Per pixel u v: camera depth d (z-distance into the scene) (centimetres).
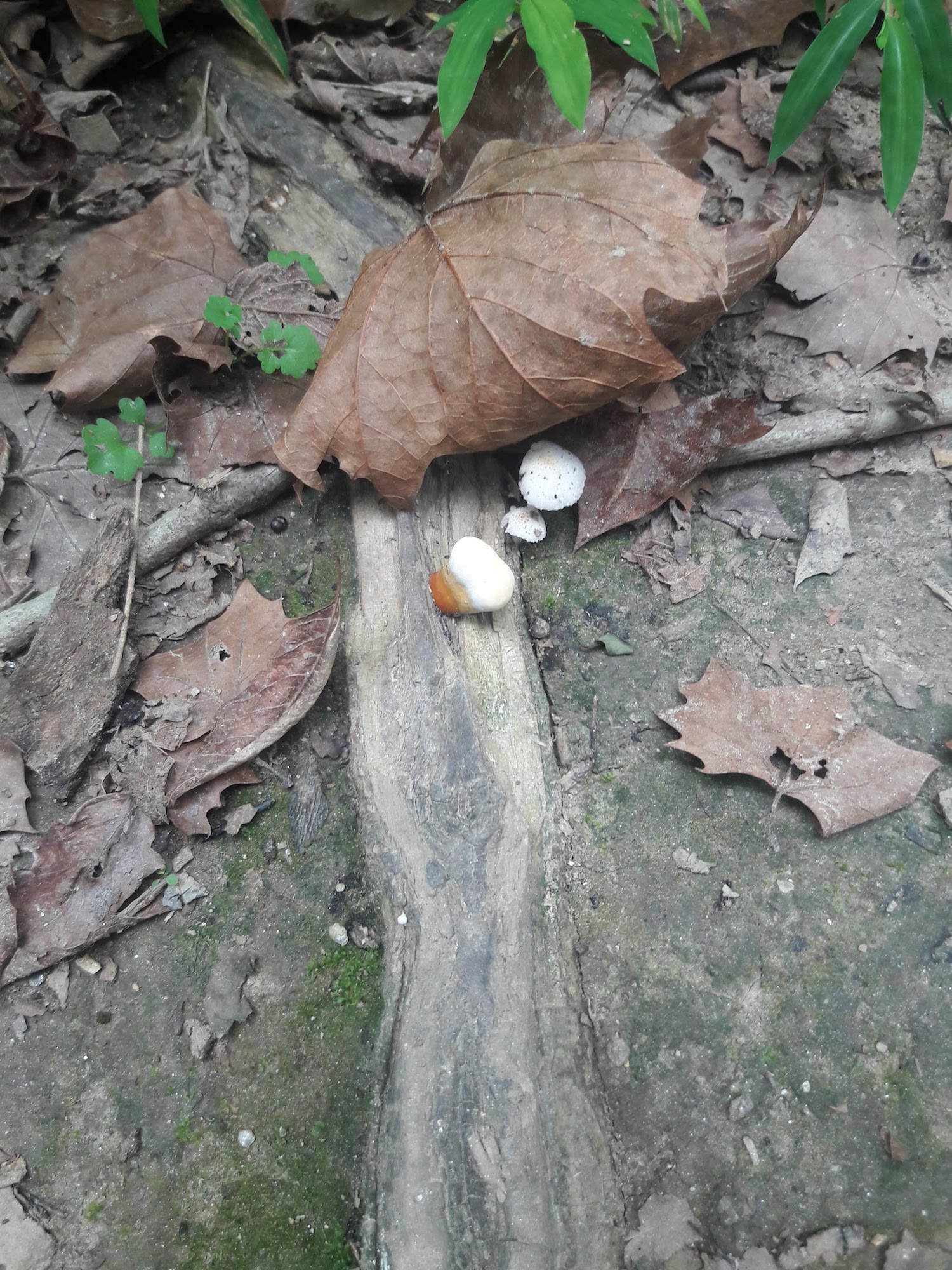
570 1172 28
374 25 43
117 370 36
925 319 39
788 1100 30
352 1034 31
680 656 36
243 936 32
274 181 42
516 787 33
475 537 36
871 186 42
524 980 30
